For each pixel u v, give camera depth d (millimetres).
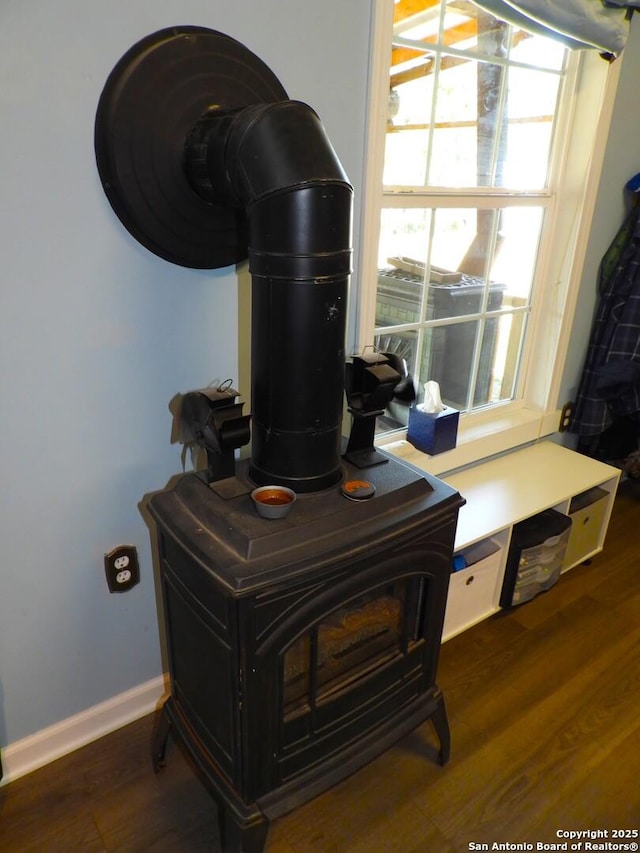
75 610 1421
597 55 1887
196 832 1342
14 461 1221
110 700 1563
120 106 1088
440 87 1705
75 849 1302
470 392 2236
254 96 1238
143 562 1486
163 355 1338
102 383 1273
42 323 1160
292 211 1000
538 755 1542
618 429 2580
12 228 1074
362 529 1136
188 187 1204
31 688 1419
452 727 1620
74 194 1117
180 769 1487
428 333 1994
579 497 2242
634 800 1432
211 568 1035
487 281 2092
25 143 1042
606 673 1813
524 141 1985
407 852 1309
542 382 2354
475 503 1942
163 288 1286
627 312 2254
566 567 2229
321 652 1252
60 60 1030
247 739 1116
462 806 1410
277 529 1100
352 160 1466
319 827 1357
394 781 1468
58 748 1503
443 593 1373
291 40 1266
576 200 2076
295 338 1087
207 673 1184
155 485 1436
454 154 1817
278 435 1175
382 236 1749
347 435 1698
